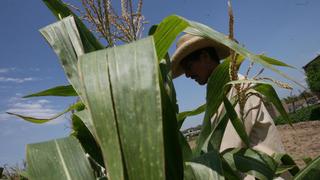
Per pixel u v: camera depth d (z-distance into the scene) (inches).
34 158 47.5
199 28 46.7
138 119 32.1
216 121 72.0
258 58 44.3
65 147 49.0
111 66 34.7
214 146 65.2
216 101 65.3
